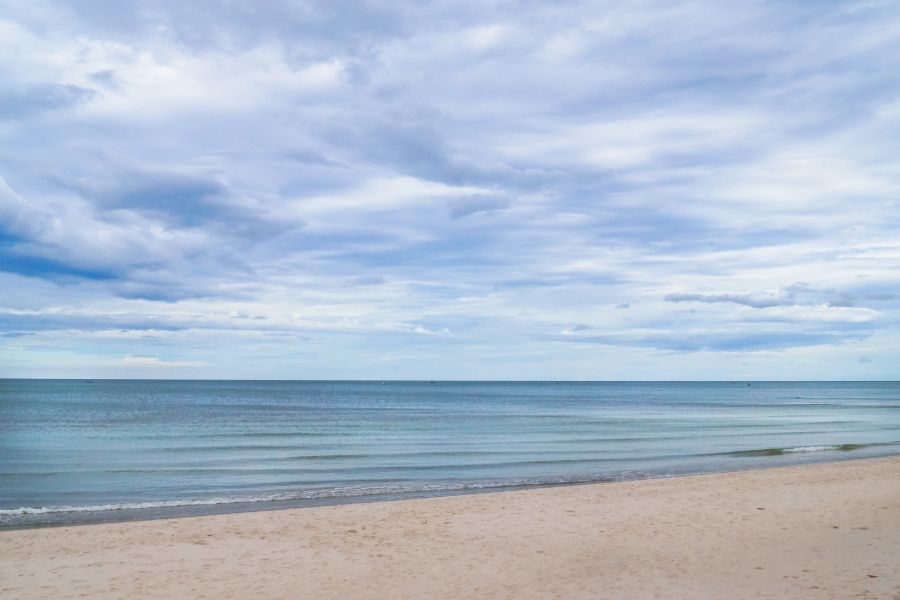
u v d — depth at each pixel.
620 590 9.00
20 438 36.09
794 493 16.39
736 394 158.88
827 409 79.12
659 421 53.34
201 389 163.00
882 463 22.38
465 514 14.39
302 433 40.03
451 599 8.82
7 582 9.62
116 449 30.53
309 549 11.52
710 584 9.09
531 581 9.58
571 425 48.12
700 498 15.95
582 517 14.00
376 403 90.94
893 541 11.09
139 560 10.82
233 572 10.16
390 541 12.06
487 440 35.62
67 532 12.83
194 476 22.25
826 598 8.12
